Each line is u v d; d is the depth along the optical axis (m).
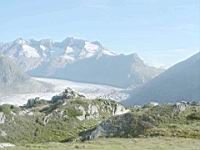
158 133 95.50
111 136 125.00
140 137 94.69
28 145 70.56
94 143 76.00
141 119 125.81
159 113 126.88
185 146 70.88
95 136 128.75
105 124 132.88
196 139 83.94
